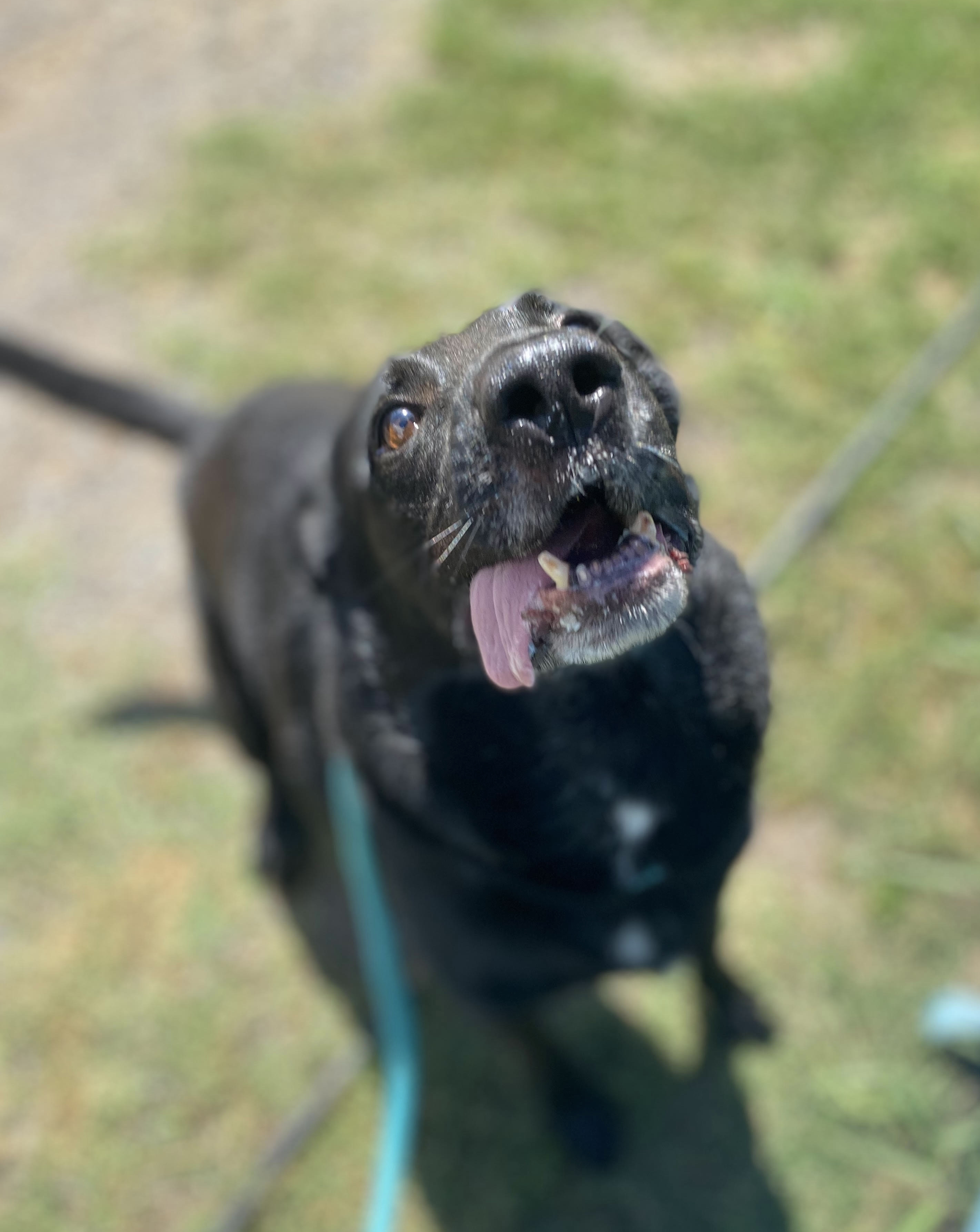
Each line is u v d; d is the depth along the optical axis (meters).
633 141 1.31
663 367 0.48
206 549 0.81
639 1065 0.81
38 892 0.92
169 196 1.34
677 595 0.39
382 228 1.28
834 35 1.39
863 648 0.93
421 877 0.60
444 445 0.39
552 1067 0.77
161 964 0.88
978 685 0.90
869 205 1.22
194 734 0.97
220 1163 0.80
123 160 1.40
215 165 1.36
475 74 1.40
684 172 1.27
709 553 0.51
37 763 0.97
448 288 1.22
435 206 1.29
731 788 0.54
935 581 0.96
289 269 1.25
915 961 0.81
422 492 0.41
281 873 0.90
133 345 1.22
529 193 1.28
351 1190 0.79
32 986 0.87
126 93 1.48
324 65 1.46
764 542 1.01
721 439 1.07
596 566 0.40
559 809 0.55
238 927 0.89
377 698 0.57
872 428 1.05
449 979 0.67
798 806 0.88
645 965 0.62
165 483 1.12
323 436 0.73
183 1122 0.82
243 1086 0.83
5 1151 0.81
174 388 1.16
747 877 0.86
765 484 1.04
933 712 0.90
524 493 0.37
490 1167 0.79
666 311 1.16
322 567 0.58
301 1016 0.85
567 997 0.83
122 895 0.91
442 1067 0.83
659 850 0.56
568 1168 0.78
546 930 0.60
